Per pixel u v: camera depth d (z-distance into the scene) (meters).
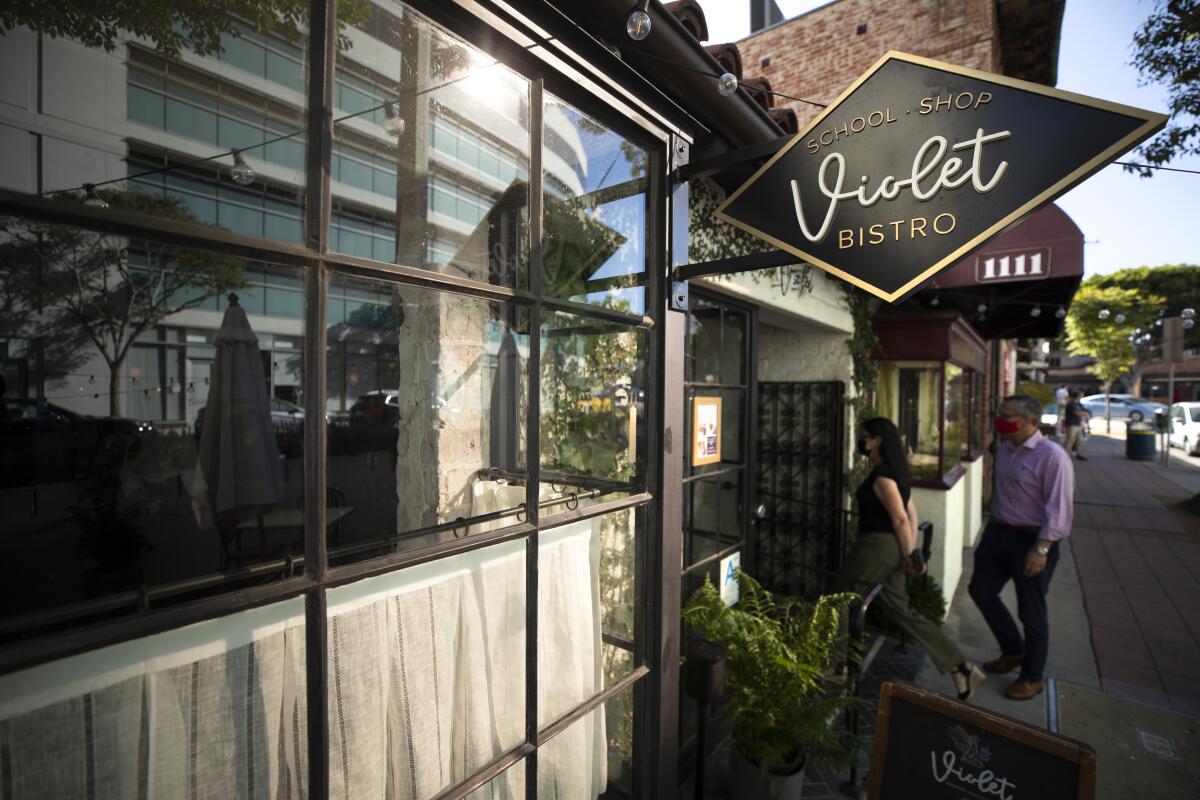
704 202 2.94
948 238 1.49
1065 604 5.21
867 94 1.62
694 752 2.93
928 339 4.98
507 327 1.79
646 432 2.08
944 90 1.50
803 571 4.93
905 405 5.38
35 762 0.88
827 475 4.80
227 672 1.08
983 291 5.67
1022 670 3.60
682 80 1.94
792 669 2.37
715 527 3.49
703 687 2.21
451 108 1.67
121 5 1.13
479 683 1.53
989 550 3.86
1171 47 5.73
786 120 2.76
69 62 1.07
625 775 2.14
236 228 1.23
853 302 4.80
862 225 1.63
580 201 1.95
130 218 0.90
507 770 1.63
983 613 3.89
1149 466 14.43
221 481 1.40
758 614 2.75
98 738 0.94
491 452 1.83
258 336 1.38
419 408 1.73
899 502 3.43
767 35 8.04
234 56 1.22
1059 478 3.43
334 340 2.04
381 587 1.30
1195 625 4.72
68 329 1.29
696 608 2.62
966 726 1.88
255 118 1.25
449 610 1.46
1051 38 6.96
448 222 1.73
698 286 3.05
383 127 1.62
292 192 1.21
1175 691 3.66
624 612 2.11
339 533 1.67
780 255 1.79
